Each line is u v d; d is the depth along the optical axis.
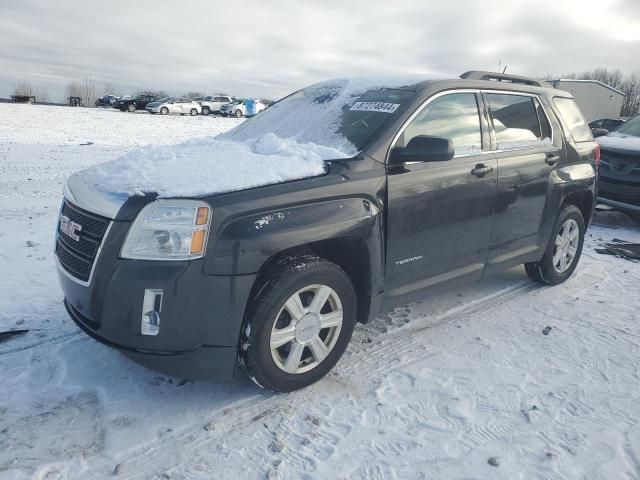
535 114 4.61
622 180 7.45
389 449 2.63
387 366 3.42
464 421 2.87
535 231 4.51
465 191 3.72
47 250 5.57
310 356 3.14
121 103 40.84
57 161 12.16
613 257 6.10
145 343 2.63
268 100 43.22
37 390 3.00
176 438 2.66
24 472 2.38
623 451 2.66
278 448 2.60
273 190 2.84
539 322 4.18
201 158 3.16
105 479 2.37
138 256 2.60
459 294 4.74
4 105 40.41
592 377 3.36
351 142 3.45
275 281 2.80
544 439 2.74
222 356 2.75
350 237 3.08
